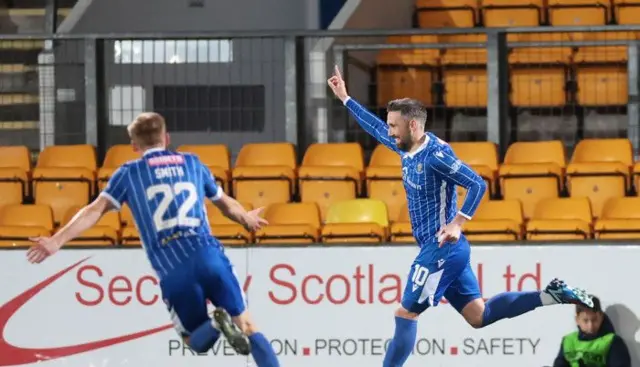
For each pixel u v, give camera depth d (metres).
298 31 37.09
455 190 23.66
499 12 45.06
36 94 40.88
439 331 28.91
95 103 37.75
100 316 29.48
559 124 41.00
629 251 28.48
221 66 40.03
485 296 28.80
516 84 41.19
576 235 31.38
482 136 40.69
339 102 38.94
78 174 36.31
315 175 35.81
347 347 29.02
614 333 28.30
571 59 41.25
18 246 29.77
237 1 41.97
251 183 35.97
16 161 38.09
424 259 23.53
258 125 39.91
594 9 44.47
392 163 37.16
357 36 37.06
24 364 29.64
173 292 20.91
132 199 21.08
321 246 29.11
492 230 31.34
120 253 29.48
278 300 29.14
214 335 21.05
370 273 29.02
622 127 40.78
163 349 29.39
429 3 44.78
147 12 41.88
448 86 41.03
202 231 21.11
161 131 21.55
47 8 42.38
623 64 40.97
